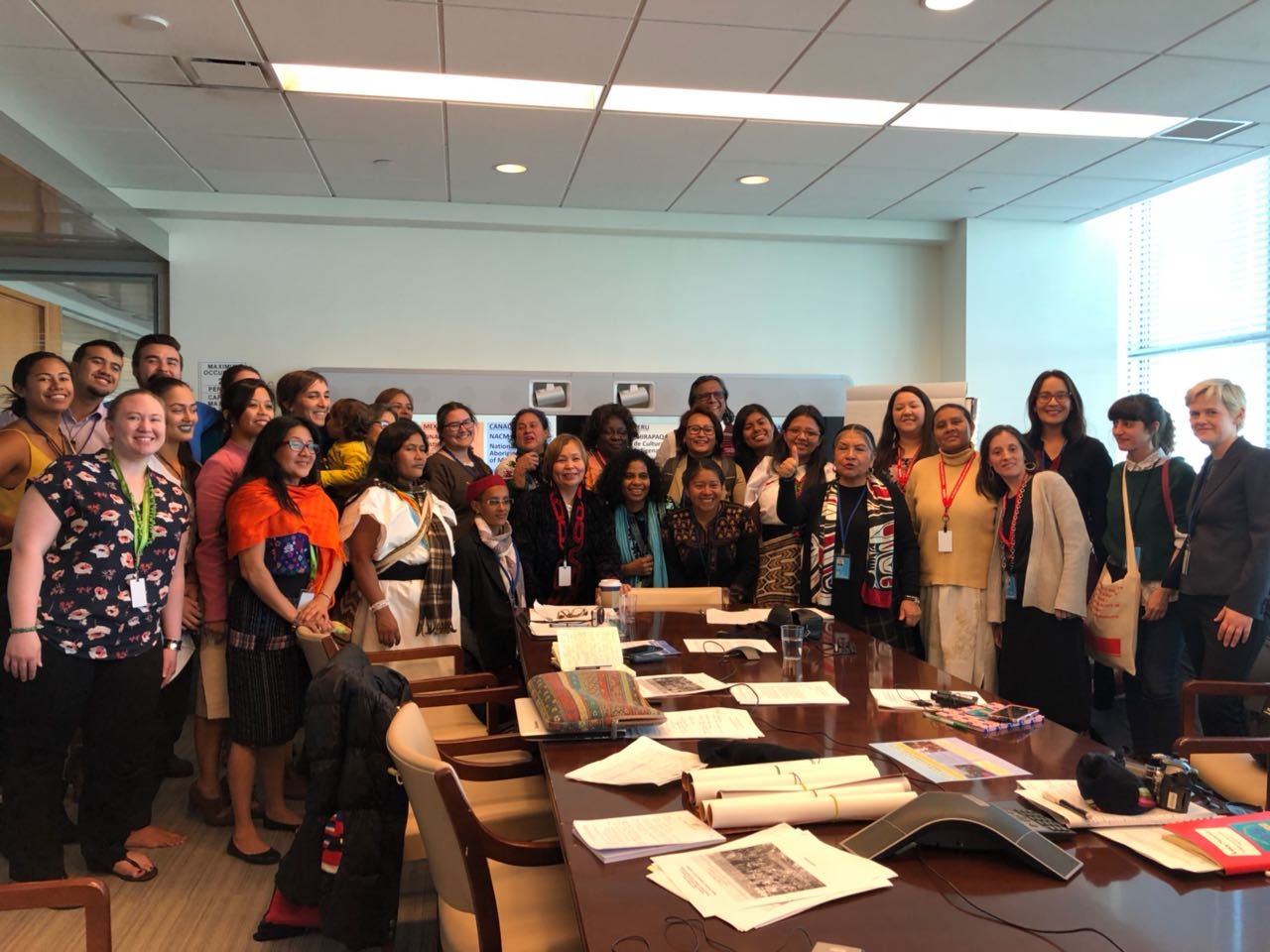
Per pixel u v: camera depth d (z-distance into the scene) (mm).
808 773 1627
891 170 5543
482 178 5652
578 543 3867
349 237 6355
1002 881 1314
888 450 4113
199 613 3230
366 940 2100
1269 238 6055
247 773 3072
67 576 2555
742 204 6305
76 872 2941
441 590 3396
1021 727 2043
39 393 3029
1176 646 3623
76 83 4164
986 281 6762
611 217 6461
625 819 1514
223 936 2570
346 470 4059
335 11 3494
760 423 4516
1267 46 3861
